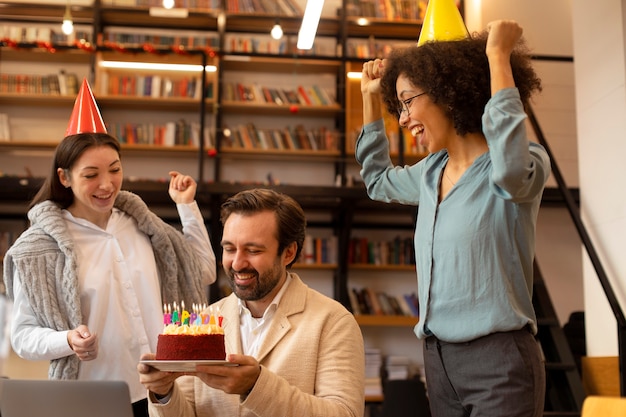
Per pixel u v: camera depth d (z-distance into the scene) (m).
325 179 6.52
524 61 1.84
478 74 1.74
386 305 6.29
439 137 1.79
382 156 2.18
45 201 2.25
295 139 6.37
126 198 2.34
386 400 4.79
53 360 2.12
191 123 6.33
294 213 1.78
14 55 6.30
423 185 1.87
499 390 1.63
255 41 6.54
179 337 1.59
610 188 3.89
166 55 6.21
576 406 3.65
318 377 1.75
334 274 6.44
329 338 1.79
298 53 6.56
